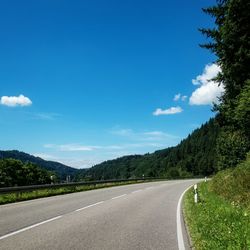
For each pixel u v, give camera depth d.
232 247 8.49
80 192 31.89
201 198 22.28
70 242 9.83
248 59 23.98
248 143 29.61
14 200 22.84
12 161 80.12
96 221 13.85
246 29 23.89
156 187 40.81
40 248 9.04
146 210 17.95
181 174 156.88
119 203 21.33
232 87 26.36
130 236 10.89
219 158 66.19
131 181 56.41
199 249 8.92
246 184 19.62
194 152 182.75
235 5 22.80
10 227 12.20
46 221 13.70
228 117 25.89
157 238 10.66
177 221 14.23
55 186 30.34
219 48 24.45
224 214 13.84
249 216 13.28
